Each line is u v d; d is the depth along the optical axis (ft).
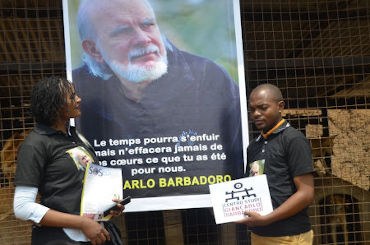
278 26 11.53
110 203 6.34
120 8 9.52
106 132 9.45
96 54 9.48
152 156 9.51
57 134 6.26
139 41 9.55
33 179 5.79
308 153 6.67
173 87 9.60
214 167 9.57
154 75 9.57
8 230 10.83
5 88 11.37
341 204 11.57
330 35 11.58
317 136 11.56
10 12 10.74
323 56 11.59
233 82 9.64
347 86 11.70
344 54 11.64
